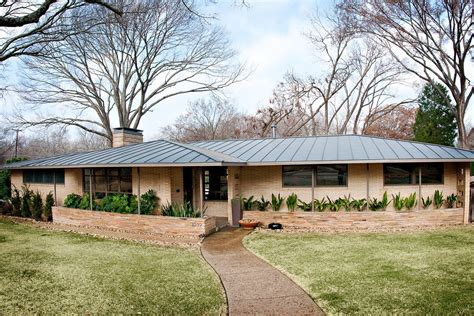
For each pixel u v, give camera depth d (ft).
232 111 126.11
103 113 92.68
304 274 23.11
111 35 77.97
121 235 36.81
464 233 34.96
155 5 61.93
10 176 60.18
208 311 17.80
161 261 26.96
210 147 49.57
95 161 42.04
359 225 38.06
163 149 42.96
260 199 44.19
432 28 67.97
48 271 24.76
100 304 18.98
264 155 41.96
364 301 18.58
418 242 31.30
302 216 38.81
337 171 42.55
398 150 40.11
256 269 24.44
